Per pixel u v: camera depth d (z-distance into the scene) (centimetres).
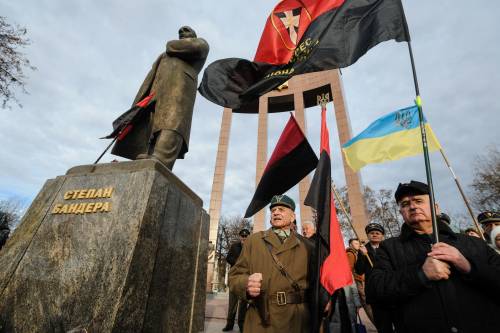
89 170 320
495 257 199
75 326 218
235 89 470
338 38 392
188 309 326
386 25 352
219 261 3142
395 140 404
